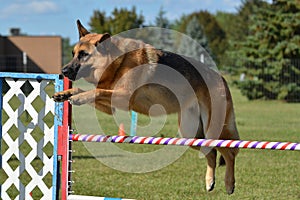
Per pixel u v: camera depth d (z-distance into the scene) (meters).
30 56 50.28
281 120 20.09
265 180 9.07
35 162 10.11
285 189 8.34
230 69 33.06
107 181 8.99
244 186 8.55
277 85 30.77
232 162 7.11
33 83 6.67
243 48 32.16
